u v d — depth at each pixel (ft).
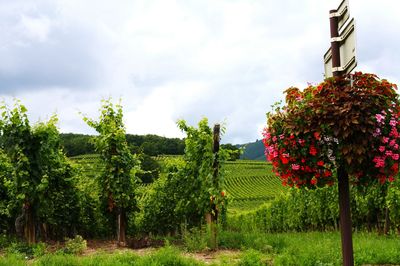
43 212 44.57
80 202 50.98
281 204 75.92
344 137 16.55
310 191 66.74
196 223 53.06
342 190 17.79
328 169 17.67
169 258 28.66
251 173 265.13
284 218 74.49
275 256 31.58
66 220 49.88
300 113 17.52
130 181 46.65
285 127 17.79
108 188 45.39
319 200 65.72
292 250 32.19
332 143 17.29
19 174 42.11
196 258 33.71
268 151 18.97
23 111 42.93
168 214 54.54
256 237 40.22
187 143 49.62
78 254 37.65
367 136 16.66
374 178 17.61
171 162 55.26
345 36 17.53
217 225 38.29
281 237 40.50
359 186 18.29
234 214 91.15
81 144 252.42
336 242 38.96
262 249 35.42
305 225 70.13
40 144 43.93
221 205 40.55
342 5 17.66
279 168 18.86
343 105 16.90
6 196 49.21
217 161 39.93
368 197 56.24
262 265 28.94
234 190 218.79
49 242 47.32
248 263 28.99
